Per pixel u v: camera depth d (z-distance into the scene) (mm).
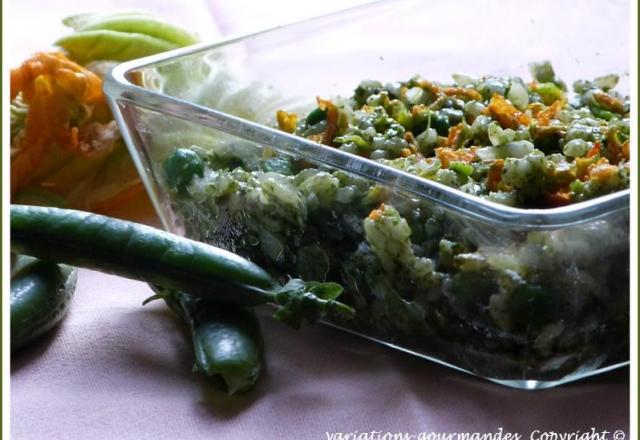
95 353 456
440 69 593
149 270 446
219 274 441
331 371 444
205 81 545
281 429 418
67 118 541
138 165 501
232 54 554
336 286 437
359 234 433
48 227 451
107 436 417
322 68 580
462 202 404
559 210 394
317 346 457
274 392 434
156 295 464
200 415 425
